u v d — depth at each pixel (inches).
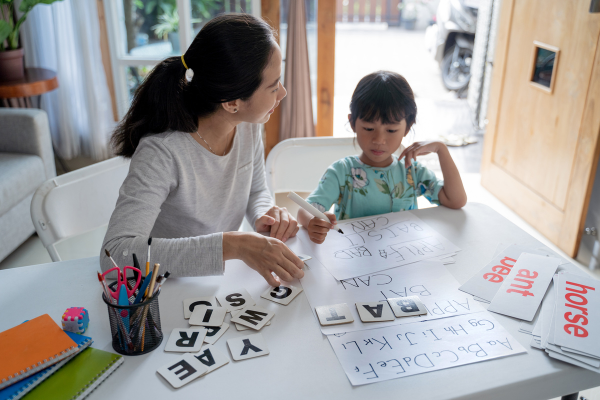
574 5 86.6
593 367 28.4
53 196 47.2
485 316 32.8
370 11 334.6
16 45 106.8
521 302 34.0
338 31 319.9
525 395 28.0
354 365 28.5
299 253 40.4
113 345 30.0
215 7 113.1
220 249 36.0
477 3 177.3
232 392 26.8
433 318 32.6
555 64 92.6
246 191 49.9
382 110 45.5
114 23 120.1
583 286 35.2
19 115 95.3
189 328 31.5
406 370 28.2
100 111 128.5
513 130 108.2
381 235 43.4
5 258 90.4
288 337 30.9
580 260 91.0
